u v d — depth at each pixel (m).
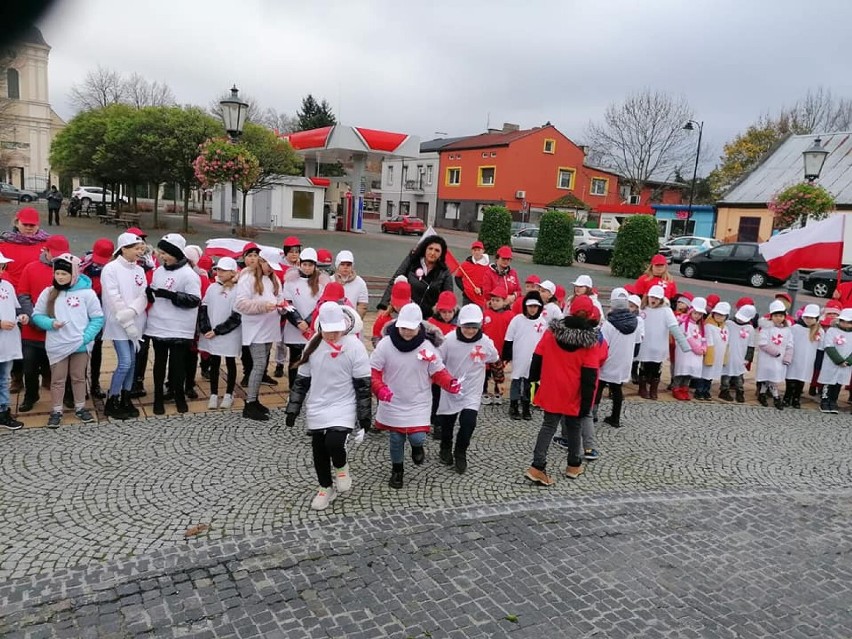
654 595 3.77
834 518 5.02
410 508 4.76
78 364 5.94
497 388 7.67
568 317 5.20
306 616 3.39
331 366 4.53
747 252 22.25
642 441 6.72
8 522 4.21
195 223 30.03
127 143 23.14
